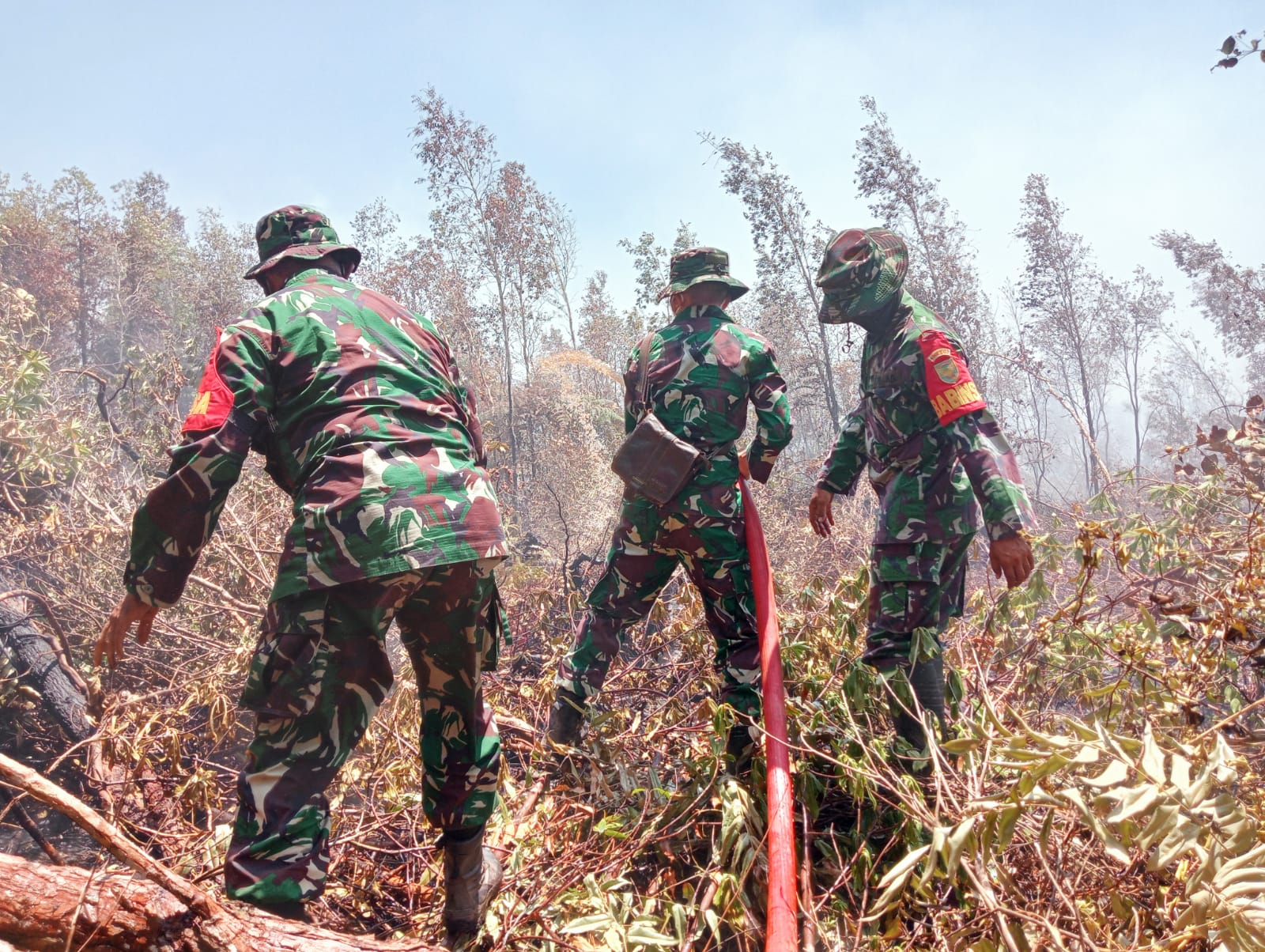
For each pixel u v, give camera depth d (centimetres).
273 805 165
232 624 391
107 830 125
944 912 183
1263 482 340
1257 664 255
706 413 286
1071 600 296
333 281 201
